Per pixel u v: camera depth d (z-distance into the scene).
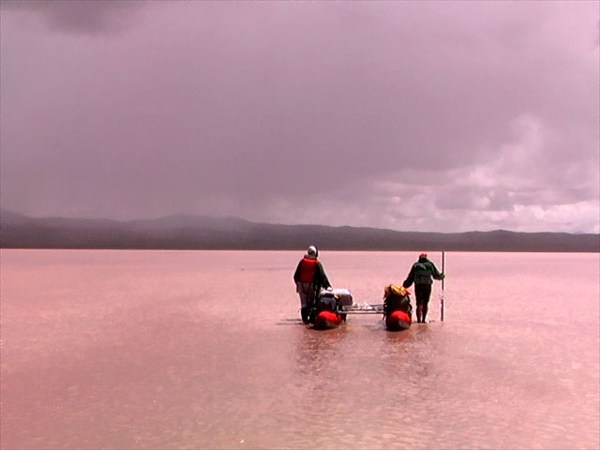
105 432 8.19
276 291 27.38
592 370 11.63
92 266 51.78
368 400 9.59
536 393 9.98
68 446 7.70
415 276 17.61
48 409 9.26
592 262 71.50
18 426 8.46
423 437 7.96
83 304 22.05
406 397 9.77
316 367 11.96
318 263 17.50
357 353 13.30
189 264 57.28
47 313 19.50
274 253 110.69
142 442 7.80
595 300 24.12
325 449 7.54
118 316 18.91
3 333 15.73
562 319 18.45
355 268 50.19
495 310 20.70
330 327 16.56
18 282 32.59
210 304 22.12
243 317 18.75
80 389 10.35
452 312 20.17
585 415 8.87
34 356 12.95
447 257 96.00
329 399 9.70
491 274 43.25
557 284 33.06
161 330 16.27
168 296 24.98
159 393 10.08
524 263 67.50
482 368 11.81
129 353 13.23
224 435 8.03
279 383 10.69
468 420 8.63
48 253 97.75
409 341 14.77
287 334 15.75
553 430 8.24
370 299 23.97
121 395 9.95
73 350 13.56
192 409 9.18
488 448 7.59
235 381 10.81
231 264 57.41
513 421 8.56
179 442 7.80
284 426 8.38
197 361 12.50
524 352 13.30
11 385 10.65
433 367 11.94
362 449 7.53
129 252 112.00
